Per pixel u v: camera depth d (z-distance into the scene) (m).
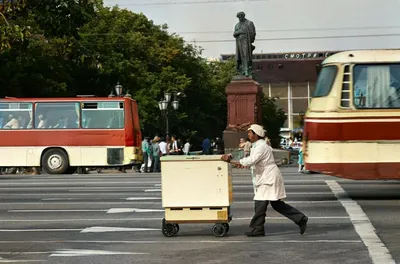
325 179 27.59
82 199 20.45
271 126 93.00
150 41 69.00
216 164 12.85
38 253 11.70
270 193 12.91
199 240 12.73
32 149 37.38
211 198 12.90
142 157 39.22
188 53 74.94
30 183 27.19
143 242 12.66
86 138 37.34
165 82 66.00
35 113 37.50
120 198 20.52
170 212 13.04
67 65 54.84
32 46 50.09
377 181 26.25
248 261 10.70
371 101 19.34
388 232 13.30
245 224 14.69
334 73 19.56
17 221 15.88
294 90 131.62
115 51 64.25
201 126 75.75
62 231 14.23
